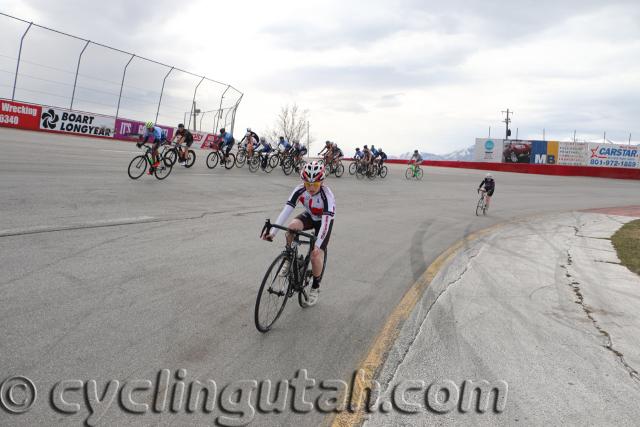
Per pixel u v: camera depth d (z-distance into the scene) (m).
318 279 4.58
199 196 10.16
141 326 3.64
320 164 4.18
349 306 4.81
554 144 44.81
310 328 4.12
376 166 22.64
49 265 4.59
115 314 3.77
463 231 10.55
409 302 5.09
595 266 7.60
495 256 8.01
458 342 4.09
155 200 8.86
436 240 9.09
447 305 5.09
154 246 5.81
